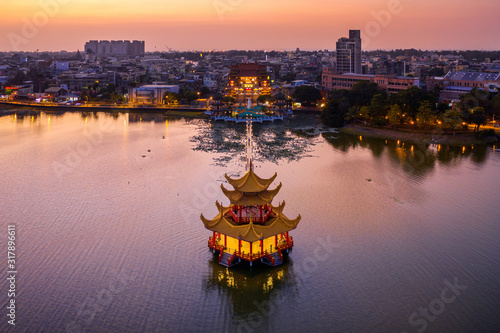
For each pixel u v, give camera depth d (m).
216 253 106.00
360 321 82.94
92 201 137.38
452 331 79.62
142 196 141.50
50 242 110.69
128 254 105.12
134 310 85.88
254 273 98.12
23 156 191.12
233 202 102.12
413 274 97.06
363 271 98.31
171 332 80.38
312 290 92.06
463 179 159.50
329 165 177.12
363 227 118.94
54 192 145.25
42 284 93.12
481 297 88.88
